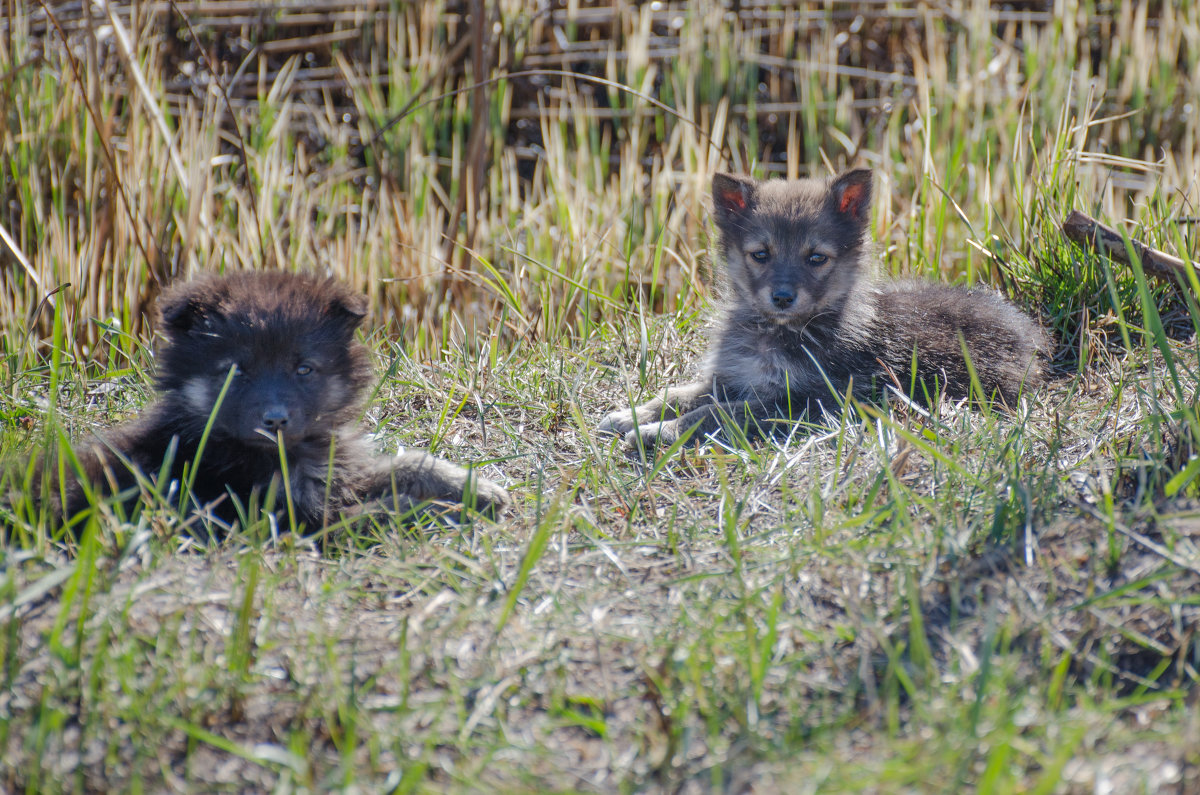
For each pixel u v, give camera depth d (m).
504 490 7.93
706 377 10.93
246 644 5.33
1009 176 14.28
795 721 4.91
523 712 5.16
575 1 19.81
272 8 20.09
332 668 5.29
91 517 5.99
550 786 4.66
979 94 16.95
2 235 12.17
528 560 5.77
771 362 10.58
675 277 14.25
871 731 4.88
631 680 5.36
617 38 19.97
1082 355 9.62
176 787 4.66
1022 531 6.38
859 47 20.56
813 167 17.80
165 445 7.76
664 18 20.05
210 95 16.94
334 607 6.06
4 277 13.37
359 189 18.41
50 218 13.88
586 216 15.21
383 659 5.49
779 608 5.74
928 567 6.02
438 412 9.85
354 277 14.13
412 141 17.12
